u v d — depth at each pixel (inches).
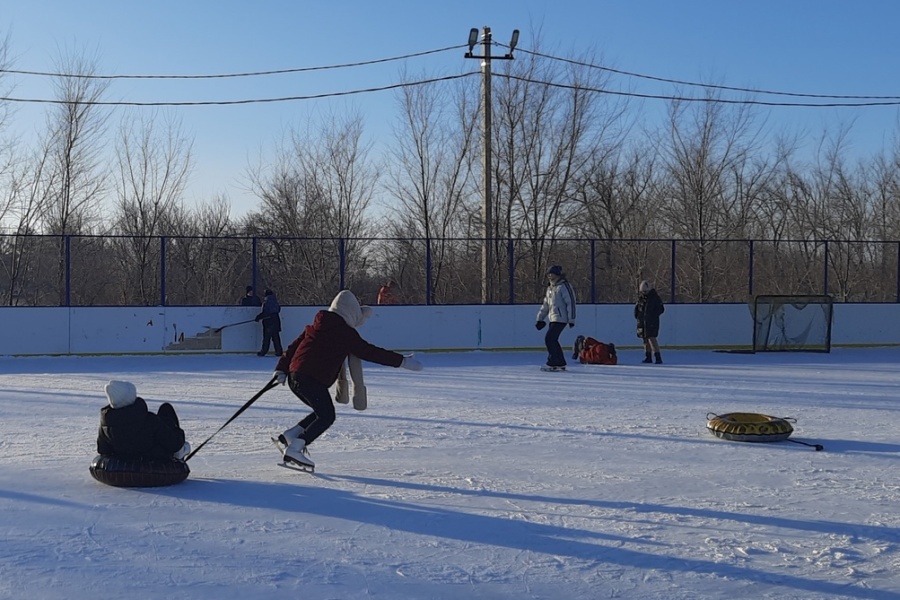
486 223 912.3
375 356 301.0
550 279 698.8
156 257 940.6
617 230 1397.6
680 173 1379.2
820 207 1457.9
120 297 928.9
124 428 271.3
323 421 299.7
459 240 894.4
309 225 1385.3
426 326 866.8
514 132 1286.9
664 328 908.6
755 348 880.3
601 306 901.8
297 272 946.1
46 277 877.8
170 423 285.1
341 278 874.8
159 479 276.2
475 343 875.4
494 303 893.8
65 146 1233.4
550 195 1315.2
